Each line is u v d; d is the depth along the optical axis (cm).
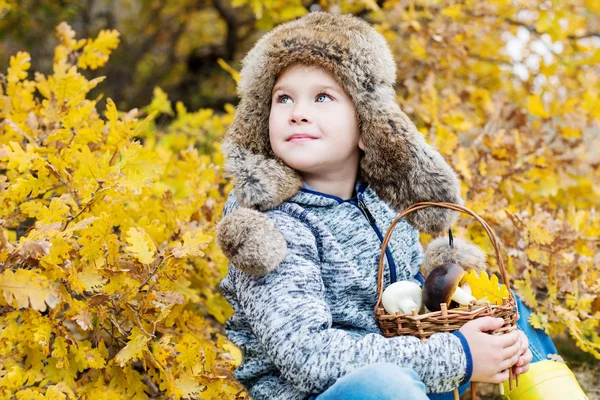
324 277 163
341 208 172
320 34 162
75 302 156
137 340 161
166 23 555
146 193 209
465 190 244
